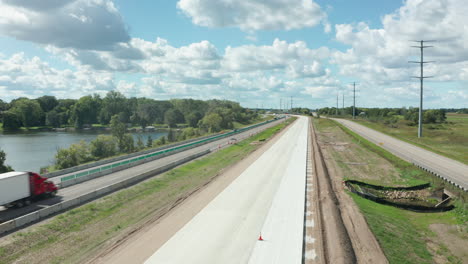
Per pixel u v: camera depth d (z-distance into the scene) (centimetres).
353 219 2434
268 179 3672
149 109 18950
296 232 2147
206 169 4588
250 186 3359
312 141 7438
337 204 2797
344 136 8344
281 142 7325
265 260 1762
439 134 7956
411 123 11188
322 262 1766
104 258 1798
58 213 2500
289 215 2470
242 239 2033
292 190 3189
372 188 3541
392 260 1845
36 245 2009
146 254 1838
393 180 3838
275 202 2797
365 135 8331
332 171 4231
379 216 2569
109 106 17750
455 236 2269
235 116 17975
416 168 4175
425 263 1877
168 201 3000
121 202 2903
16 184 2548
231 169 4312
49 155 7444
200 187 3378
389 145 6397
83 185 3388
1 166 4400
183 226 2258
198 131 11288
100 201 2844
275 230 2177
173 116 17488
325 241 2027
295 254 1836
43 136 11844
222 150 6425
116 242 2017
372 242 2048
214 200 2872
